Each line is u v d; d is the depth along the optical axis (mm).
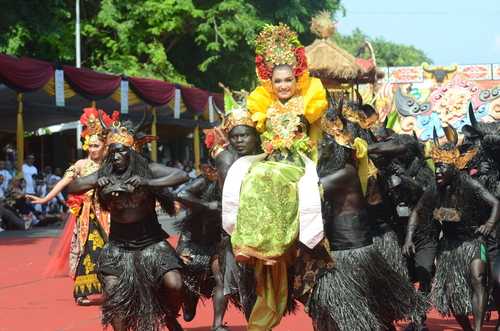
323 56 11500
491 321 8672
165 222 23094
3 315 9078
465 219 7195
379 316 5953
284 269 5863
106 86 23250
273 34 6289
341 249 5875
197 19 34031
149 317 6270
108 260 6395
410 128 15508
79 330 8234
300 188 5641
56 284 11352
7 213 21062
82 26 32188
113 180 6328
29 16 29547
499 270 7141
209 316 8914
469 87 17328
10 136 29484
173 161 34531
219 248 7188
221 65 36344
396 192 7727
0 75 19250
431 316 8945
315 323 5832
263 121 6336
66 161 31094
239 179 5816
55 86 21203
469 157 7188
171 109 28938
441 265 7324
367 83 12367
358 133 6645
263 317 5852
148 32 33094
